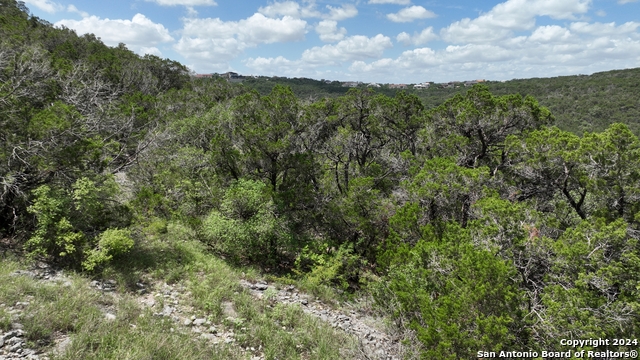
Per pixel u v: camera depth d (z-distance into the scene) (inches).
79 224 361.1
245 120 633.6
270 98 644.7
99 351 218.2
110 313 275.9
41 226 334.6
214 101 1311.5
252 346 287.0
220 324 310.3
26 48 674.2
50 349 213.5
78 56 1481.3
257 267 524.4
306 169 598.5
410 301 318.7
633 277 250.5
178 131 808.9
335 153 672.4
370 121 731.4
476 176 436.8
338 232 589.0
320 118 701.9
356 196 543.8
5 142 360.2
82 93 587.8
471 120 592.7
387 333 367.9
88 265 327.9
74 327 239.1
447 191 431.5
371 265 552.1
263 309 358.6
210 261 454.0
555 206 438.6
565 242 303.9
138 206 527.2
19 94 428.1
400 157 646.5
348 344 327.0
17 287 266.7
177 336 261.0
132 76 1530.5
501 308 257.4
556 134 454.0
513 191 478.3
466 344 246.4
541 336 246.8
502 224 322.3
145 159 637.9
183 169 662.5
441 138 665.6
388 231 534.3
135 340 238.1
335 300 454.6
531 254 302.7
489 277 263.6
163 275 381.7
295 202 570.9
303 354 293.6
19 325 225.9
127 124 617.3
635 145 362.3
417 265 355.6
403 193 531.5
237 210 532.4
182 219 575.2
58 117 400.2
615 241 274.5
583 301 242.5
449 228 378.0
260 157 592.7
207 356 252.5
